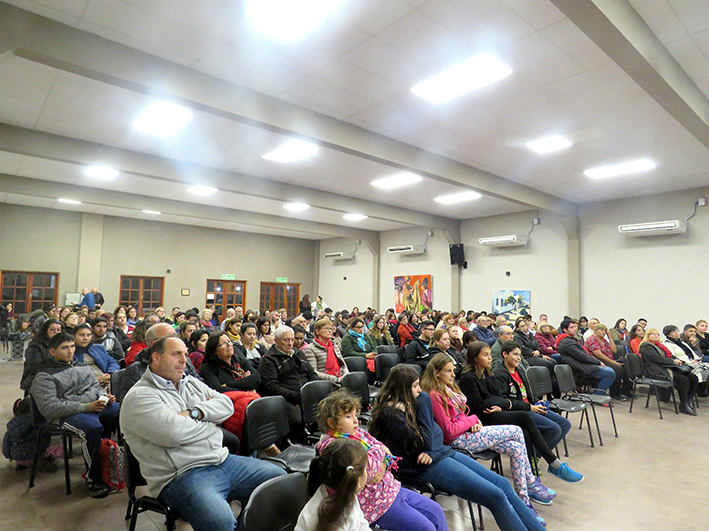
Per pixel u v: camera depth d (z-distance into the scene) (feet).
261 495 5.16
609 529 8.54
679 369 18.15
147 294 40.27
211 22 10.41
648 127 16.65
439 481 7.63
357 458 4.81
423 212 34.35
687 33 11.16
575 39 11.06
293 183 26.08
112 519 8.53
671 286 25.72
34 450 10.52
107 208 34.88
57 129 17.21
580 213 29.89
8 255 33.30
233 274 45.37
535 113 15.49
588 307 29.07
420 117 15.94
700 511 9.31
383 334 22.56
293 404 11.46
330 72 12.75
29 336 28.07
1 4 9.68
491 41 11.15
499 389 11.28
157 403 6.89
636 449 13.28
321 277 51.26
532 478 9.34
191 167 21.97
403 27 10.59
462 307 36.60
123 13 10.07
